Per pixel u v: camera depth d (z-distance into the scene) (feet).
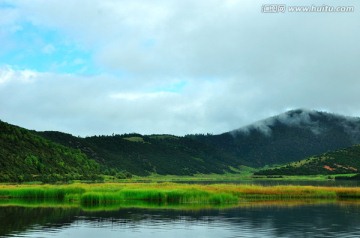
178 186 305.94
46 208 196.95
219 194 237.66
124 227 138.41
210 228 136.46
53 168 549.13
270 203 227.20
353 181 643.04
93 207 202.69
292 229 134.00
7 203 223.71
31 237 119.24
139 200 237.04
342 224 145.59
